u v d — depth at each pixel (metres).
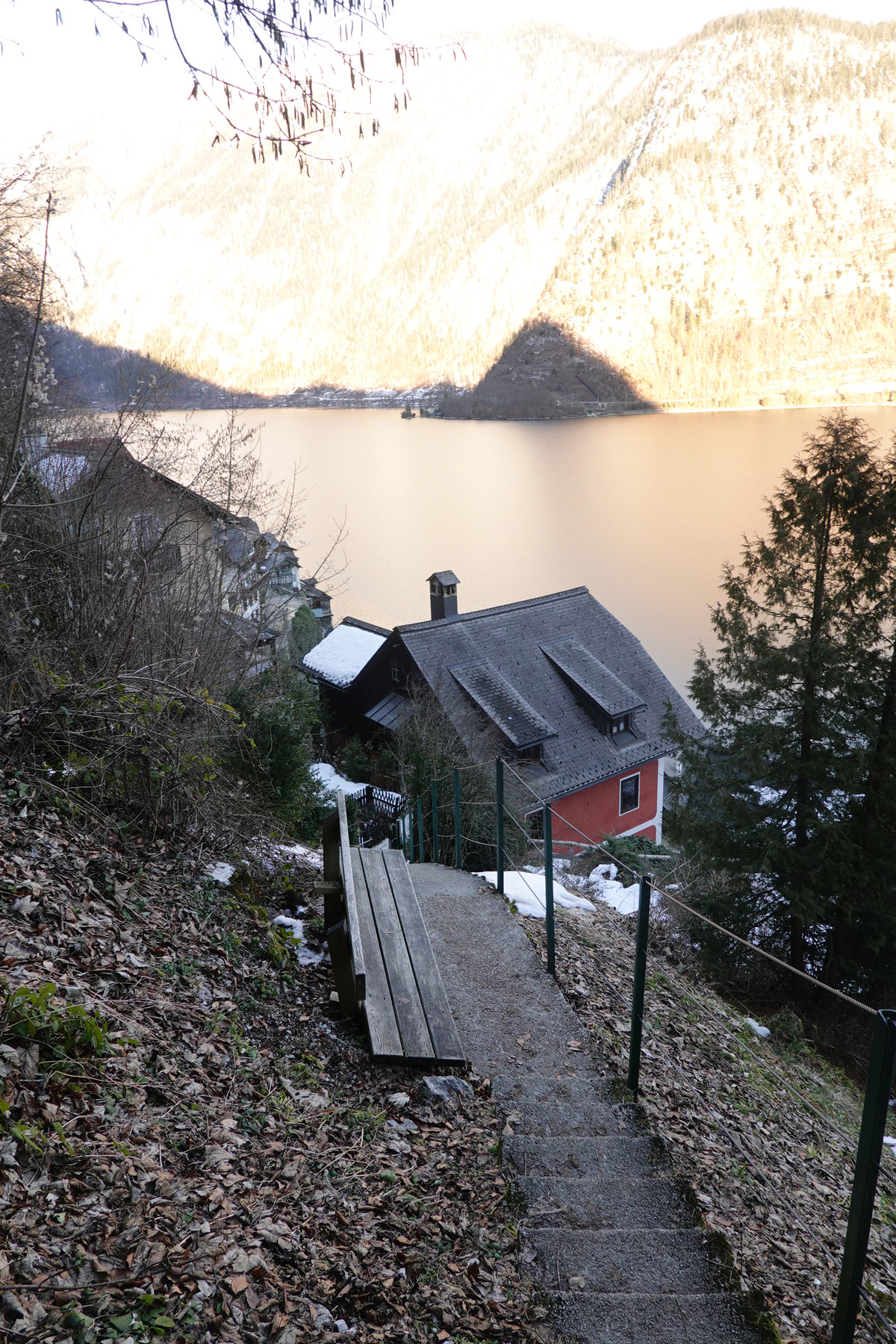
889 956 14.37
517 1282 3.56
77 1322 2.45
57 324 9.93
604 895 14.50
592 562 76.62
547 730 24.41
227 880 6.54
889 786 13.91
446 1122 4.66
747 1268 3.84
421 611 66.12
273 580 13.43
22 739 6.03
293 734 10.87
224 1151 3.63
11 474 7.62
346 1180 3.86
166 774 6.62
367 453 146.62
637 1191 4.21
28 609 7.57
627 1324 3.38
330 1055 5.00
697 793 15.84
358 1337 2.96
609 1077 5.23
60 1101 3.41
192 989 4.88
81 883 5.21
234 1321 2.77
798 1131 6.49
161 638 9.10
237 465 11.51
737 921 14.47
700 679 15.27
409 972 6.01
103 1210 2.98
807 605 14.63
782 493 14.75
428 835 15.34
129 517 10.34
